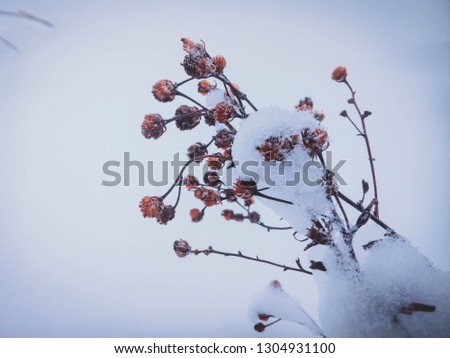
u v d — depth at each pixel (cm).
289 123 20
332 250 22
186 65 22
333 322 22
